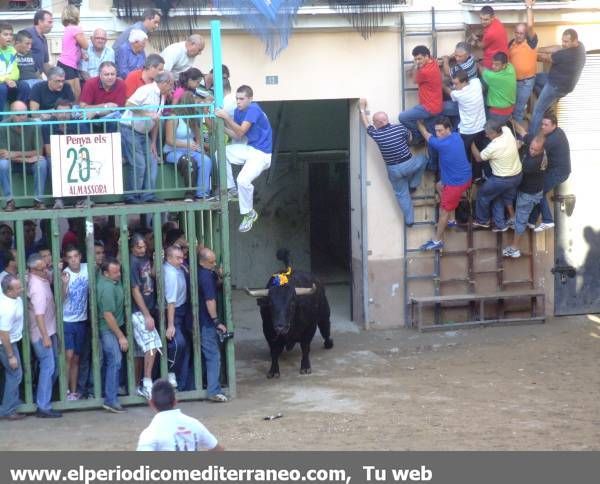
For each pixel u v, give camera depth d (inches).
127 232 1298.0
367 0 1603.1
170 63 1421.0
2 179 1269.7
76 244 1355.8
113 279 1280.8
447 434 1133.7
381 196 1675.7
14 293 1238.9
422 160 1627.7
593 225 1733.5
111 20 1550.2
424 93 1596.9
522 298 1721.2
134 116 1295.5
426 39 1647.4
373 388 1374.3
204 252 1325.0
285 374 1476.4
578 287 1743.4
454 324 1688.0
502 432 1139.3
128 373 1305.4
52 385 1283.2
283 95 1626.5
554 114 1654.8
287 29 1582.2
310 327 1459.2
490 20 1590.8
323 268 2016.5
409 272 1691.7
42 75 1403.8
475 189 1670.8
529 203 1638.8
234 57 1605.6
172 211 1307.8
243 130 1403.8
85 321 1300.4
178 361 1334.9
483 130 1603.1
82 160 1273.4
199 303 1327.5
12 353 1251.8
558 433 1133.7
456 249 1695.4
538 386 1363.2
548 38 1679.4
